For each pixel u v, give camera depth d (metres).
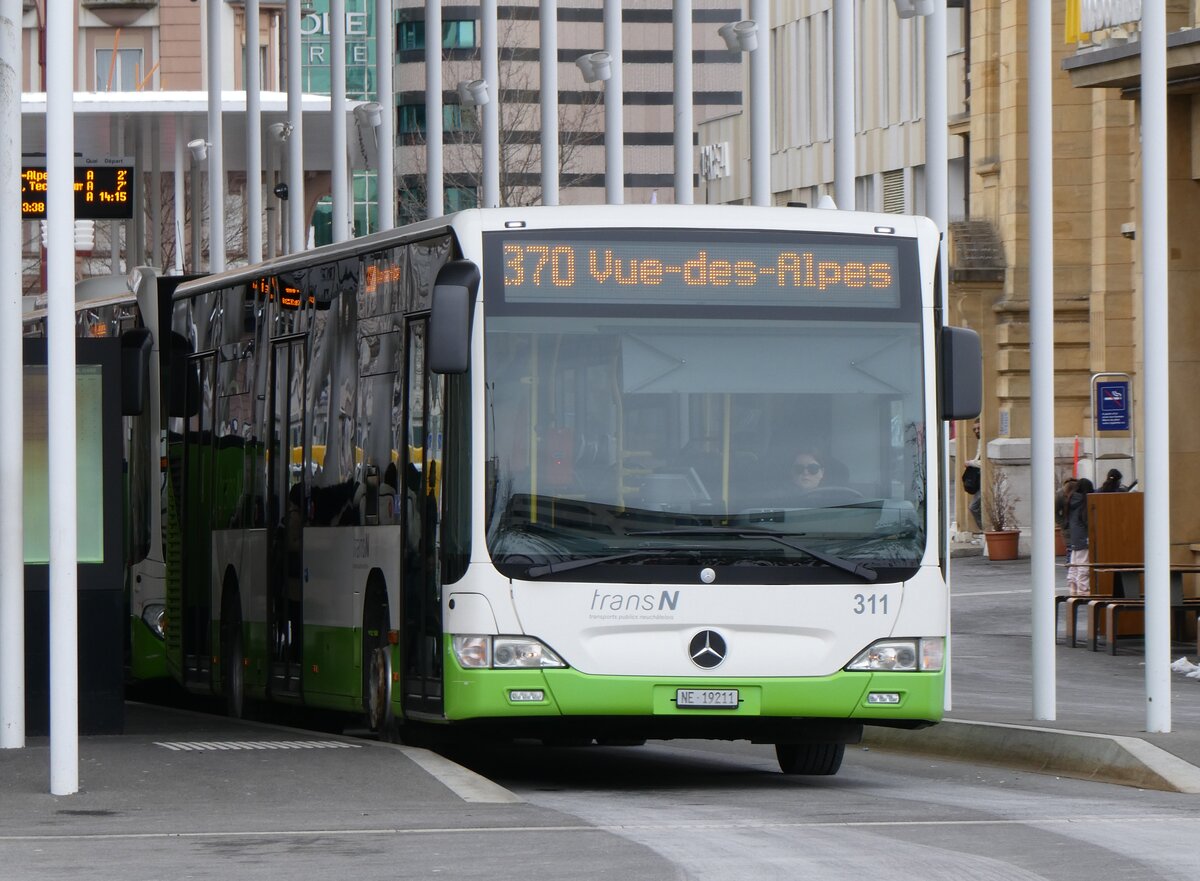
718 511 25.12
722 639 24.97
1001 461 84.12
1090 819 21.56
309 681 31.27
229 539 35.47
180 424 38.75
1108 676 43.59
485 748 33.22
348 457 29.50
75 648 23.06
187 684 38.16
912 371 25.91
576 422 25.08
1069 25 55.12
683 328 25.44
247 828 20.61
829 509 25.41
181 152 72.69
